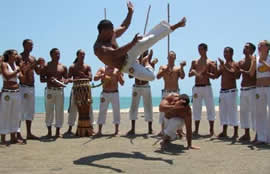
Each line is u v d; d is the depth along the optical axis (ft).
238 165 17.17
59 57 28.19
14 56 24.14
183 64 28.32
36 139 26.73
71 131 31.42
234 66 26.35
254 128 24.94
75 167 16.93
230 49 26.71
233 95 26.50
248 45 24.98
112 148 22.52
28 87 26.63
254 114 24.85
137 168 16.63
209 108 28.25
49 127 28.25
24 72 25.57
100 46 18.89
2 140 24.16
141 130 32.55
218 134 29.22
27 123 26.89
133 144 24.14
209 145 23.47
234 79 26.63
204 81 28.22
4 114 23.86
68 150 21.83
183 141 25.22
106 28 19.12
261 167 16.70
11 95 23.90
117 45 20.39
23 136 28.76
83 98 28.27
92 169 16.49
